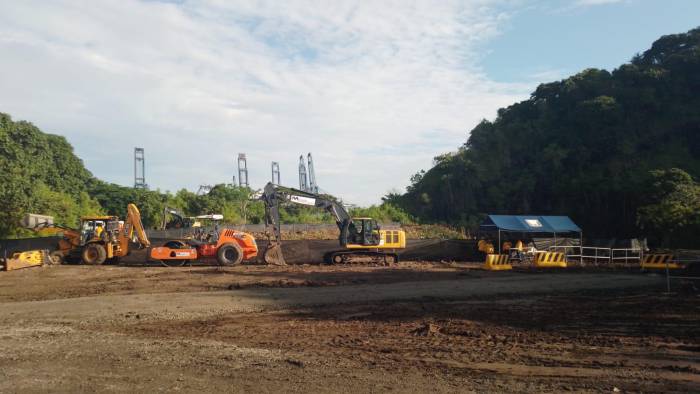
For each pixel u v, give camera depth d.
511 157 71.19
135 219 27.36
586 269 25.11
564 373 7.04
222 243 25.73
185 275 20.75
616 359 7.82
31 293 16.05
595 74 70.75
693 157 60.12
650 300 14.30
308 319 11.45
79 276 20.80
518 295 15.62
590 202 58.47
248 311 12.52
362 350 8.42
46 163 56.66
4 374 7.01
